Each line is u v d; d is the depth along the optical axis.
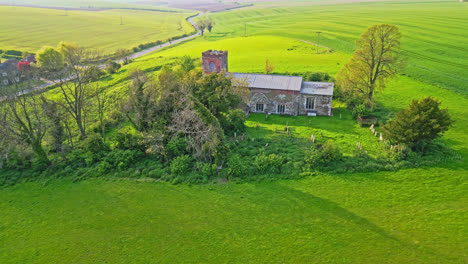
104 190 49.16
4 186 51.66
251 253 35.88
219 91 66.12
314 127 70.06
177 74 79.88
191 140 55.56
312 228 38.97
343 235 37.53
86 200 47.03
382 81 76.56
